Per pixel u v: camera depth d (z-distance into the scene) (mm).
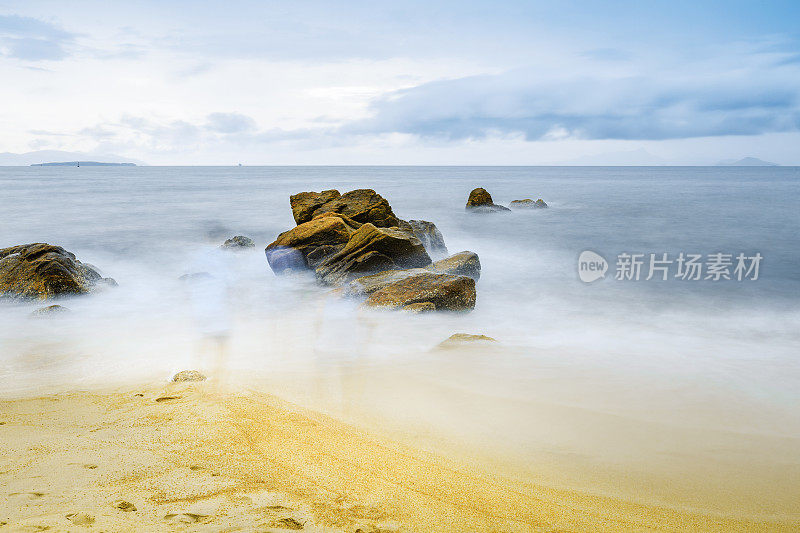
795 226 31094
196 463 4848
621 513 4297
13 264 13461
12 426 5750
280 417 6082
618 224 32938
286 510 4027
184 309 12562
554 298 14492
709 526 4156
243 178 143125
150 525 3664
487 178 140375
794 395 7082
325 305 12234
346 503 4219
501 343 9438
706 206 45594
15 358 8766
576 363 8359
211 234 28297
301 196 20859
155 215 38469
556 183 102375
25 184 97688
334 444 5402
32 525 3557
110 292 14273
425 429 5844
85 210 42594
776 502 4539
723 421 6180
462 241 25750
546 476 4887
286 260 16391
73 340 9914
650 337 10508
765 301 14242
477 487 4625
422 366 8031
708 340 10312
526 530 3969
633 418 6215
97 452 5035
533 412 6348
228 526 3711
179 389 7137
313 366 8094
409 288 11828
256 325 10852
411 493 4449
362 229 15836
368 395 6848
